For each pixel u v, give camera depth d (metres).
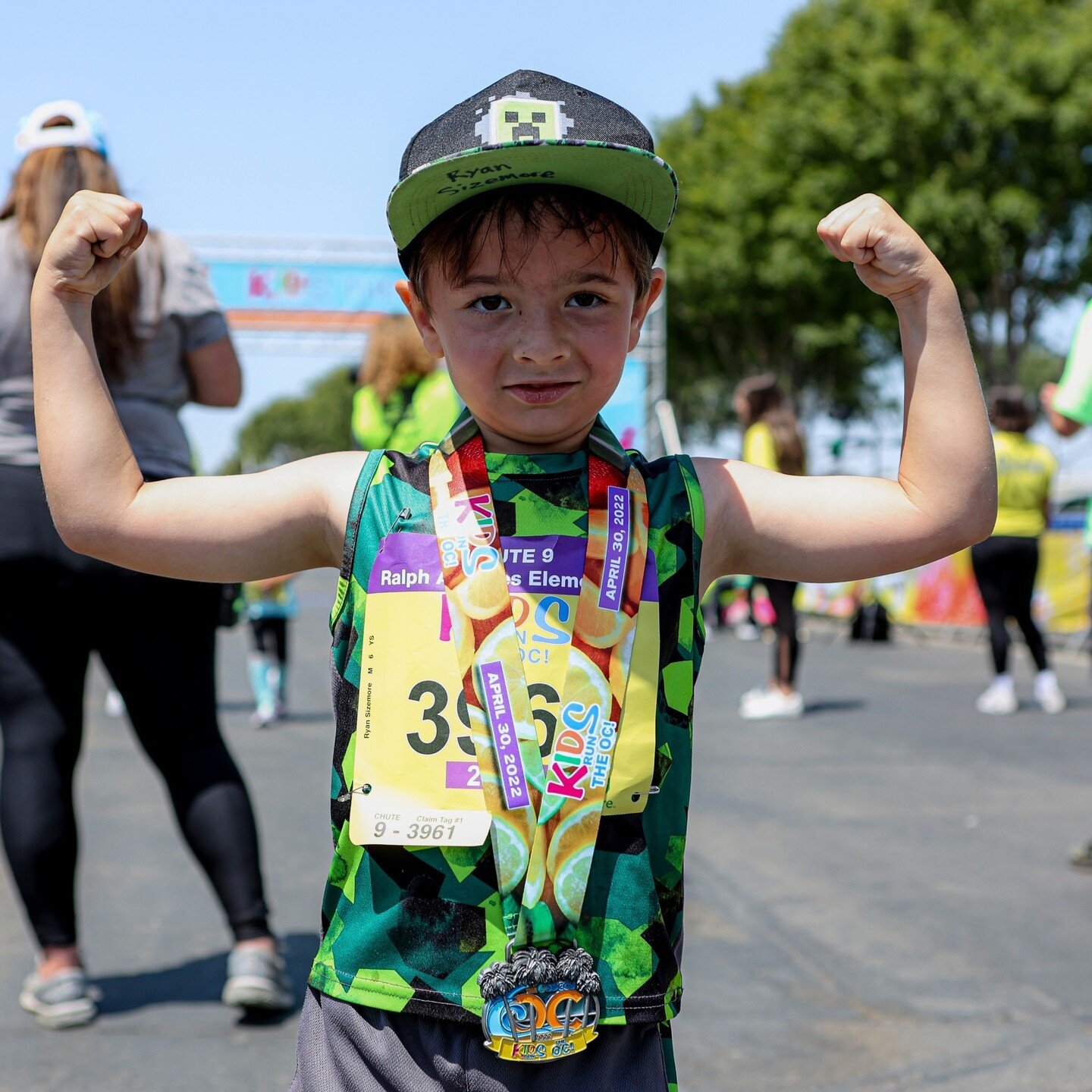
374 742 1.42
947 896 4.08
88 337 1.50
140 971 3.40
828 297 25.69
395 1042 1.39
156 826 4.98
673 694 1.46
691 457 1.56
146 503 1.48
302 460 1.56
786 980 3.37
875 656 12.70
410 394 4.30
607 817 1.40
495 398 1.44
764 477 1.55
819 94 23.78
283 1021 3.08
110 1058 2.86
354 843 1.41
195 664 3.04
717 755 6.53
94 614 2.96
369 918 1.41
